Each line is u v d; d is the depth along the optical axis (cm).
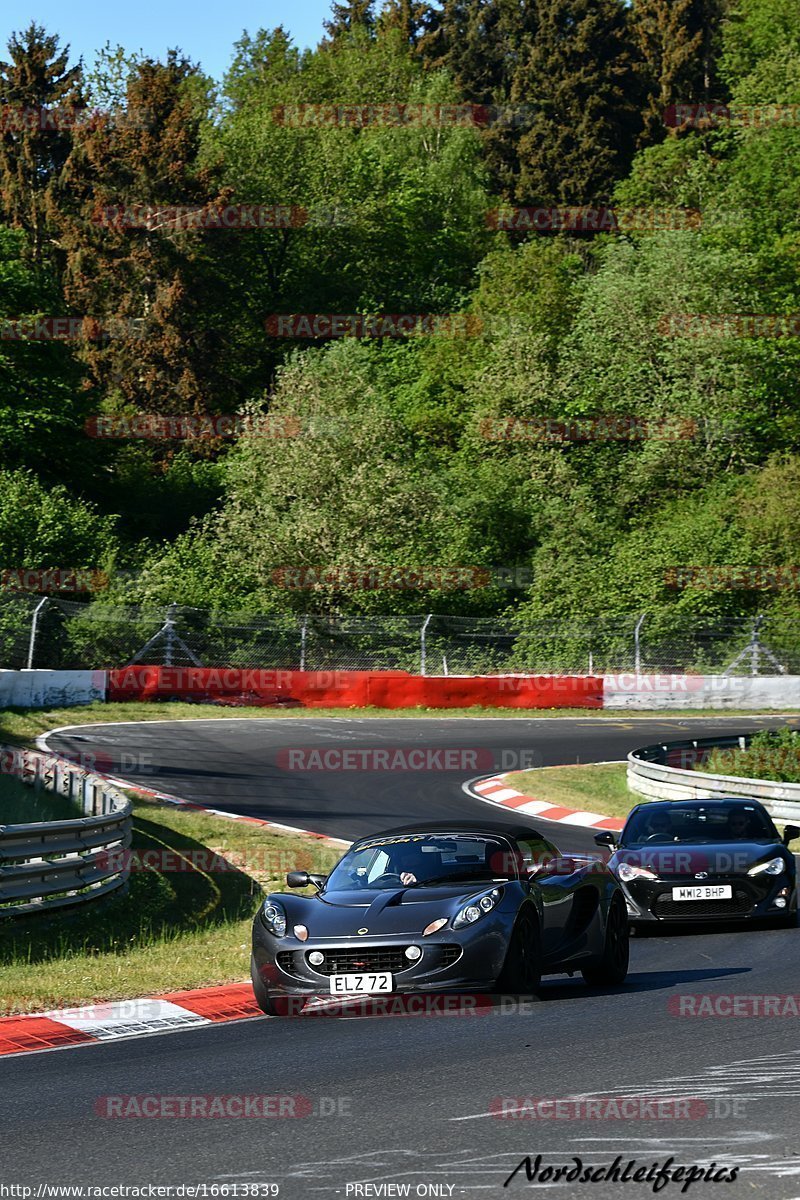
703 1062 2167
